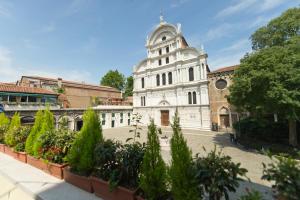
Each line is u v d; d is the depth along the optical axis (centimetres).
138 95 3750
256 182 729
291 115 1043
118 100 4581
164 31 3388
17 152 989
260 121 1448
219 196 369
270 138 1446
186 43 3675
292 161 322
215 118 2709
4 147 1156
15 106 2248
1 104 2108
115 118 3662
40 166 813
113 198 507
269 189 654
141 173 461
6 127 1303
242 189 654
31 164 876
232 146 1527
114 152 546
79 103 3794
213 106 2738
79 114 2970
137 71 3806
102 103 3866
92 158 613
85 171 621
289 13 1351
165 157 1164
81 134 659
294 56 1056
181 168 391
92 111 681
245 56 1445
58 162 746
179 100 3091
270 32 1438
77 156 644
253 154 1226
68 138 775
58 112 2659
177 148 404
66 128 923
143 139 2025
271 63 1099
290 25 1294
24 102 2352
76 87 3825
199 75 2923
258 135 1532
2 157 1040
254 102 1209
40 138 824
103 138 658
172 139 420
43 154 802
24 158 928
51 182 670
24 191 618
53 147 769
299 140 1371
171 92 3234
